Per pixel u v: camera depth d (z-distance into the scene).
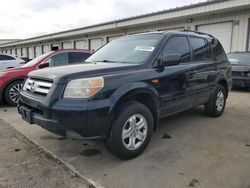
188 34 4.48
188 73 4.15
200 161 3.21
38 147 3.69
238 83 8.84
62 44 27.20
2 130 4.48
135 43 4.17
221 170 2.98
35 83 3.29
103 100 2.90
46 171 2.98
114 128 3.04
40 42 31.67
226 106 6.39
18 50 39.25
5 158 3.32
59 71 3.18
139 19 15.89
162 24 15.78
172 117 5.30
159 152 3.50
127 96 3.12
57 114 2.83
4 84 6.36
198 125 4.75
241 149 3.60
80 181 2.76
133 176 2.85
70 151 3.55
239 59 9.78
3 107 6.43
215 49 5.19
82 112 2.78
